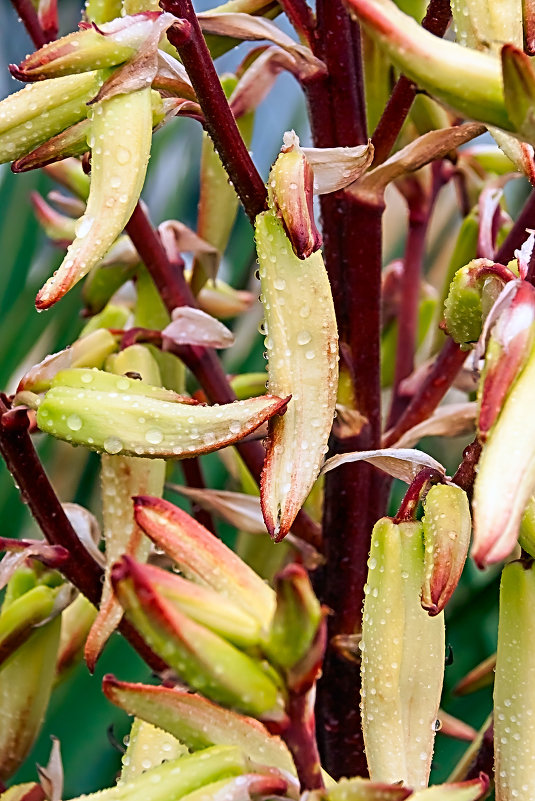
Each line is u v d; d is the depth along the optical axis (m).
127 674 0.59
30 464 0.45
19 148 0.42
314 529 0.49
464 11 0.41
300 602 0.36
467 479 0.41
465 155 0.54
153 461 0.45
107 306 0.52
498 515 0.36
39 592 0.46
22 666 0.47
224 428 0.40
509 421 0.37
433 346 0.55
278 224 0.41
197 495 0.50
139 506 0.38
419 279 0.54
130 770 0.42
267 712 0.37
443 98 0.38
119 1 0.44
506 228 0.53
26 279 0.74
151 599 0.36
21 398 0.43
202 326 0.48
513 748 0.41
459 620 0.61
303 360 0.41
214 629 0.37
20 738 0.47
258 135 0.84
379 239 0.47
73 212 0.55
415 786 0.40
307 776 0.37
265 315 0.41
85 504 0.66
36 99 0.42
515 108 0.37
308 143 0.75
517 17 0.41
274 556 0.52
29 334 0.68
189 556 0.38
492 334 0.38
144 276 0.51
